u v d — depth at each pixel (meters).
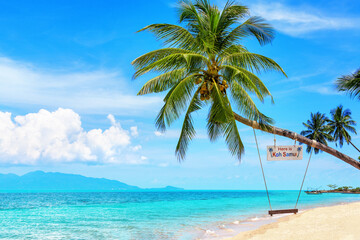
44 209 26.91
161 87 10.78
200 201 42.53
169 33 10.77
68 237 11.92
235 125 10.98
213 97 10.13
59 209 27.02
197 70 10.80
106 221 17.25
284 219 11.40
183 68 10.77
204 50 11.18
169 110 10.38
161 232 12.67
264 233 8.48
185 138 11.49
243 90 10.99
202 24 11.40
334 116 46.41
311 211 12.06
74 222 16.92
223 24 11.45
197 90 11.38
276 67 10.27
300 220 10.06
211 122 11.05
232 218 17.73
